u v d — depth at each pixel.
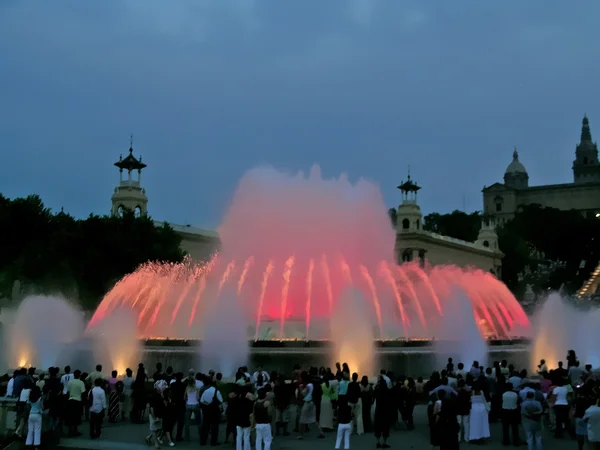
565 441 22.52
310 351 32.28
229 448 20.92
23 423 21.59
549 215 168.38
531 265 156.25
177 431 22.30
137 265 61.94
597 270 103.75
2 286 56.53
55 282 58.25
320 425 23.06
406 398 24.50
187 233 89.06
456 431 17.20
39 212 60.28
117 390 25.94
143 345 34.59
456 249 137.25
